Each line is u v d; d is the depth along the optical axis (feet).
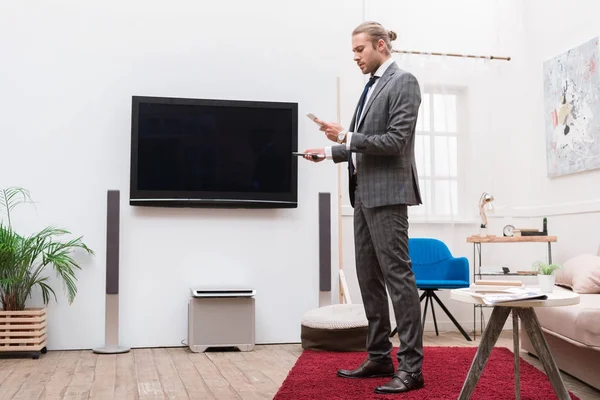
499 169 17.46
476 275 16.26
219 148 14.05
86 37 13.91
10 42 13.60
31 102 13.60
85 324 13.43
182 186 13.79
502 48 17.88
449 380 9.09
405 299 8.54
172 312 13.76
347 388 8.61
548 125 16.93
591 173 15.28
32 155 13.52
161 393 9.14
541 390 8.51
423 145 17.06
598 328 8.56
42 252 13.19
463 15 17.74
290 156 14.34
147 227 13.79
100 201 13.69
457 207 17.17
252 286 14.17
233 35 14.62
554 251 16.70
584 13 15.53
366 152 8.41
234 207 14.08
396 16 17.34
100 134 13.79
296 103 14.49
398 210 8.64
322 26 15.10
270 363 11.66
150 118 13.76
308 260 14.48
